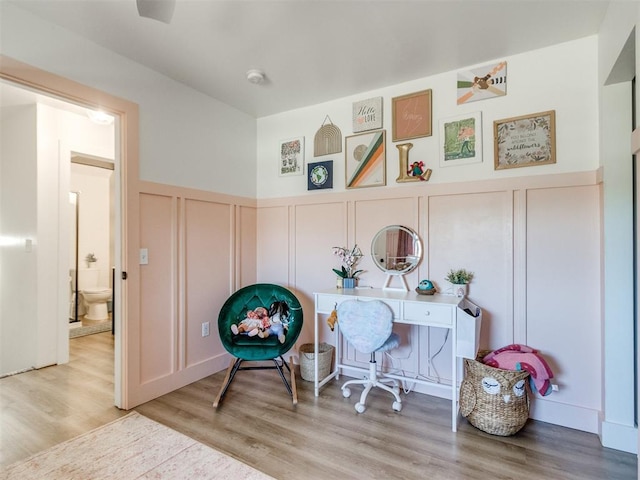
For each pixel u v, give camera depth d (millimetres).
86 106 2160
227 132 3125
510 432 1982
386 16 1885
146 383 2428
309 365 2797
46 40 1926
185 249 2738
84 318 5016
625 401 1892
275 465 1735
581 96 2115
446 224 2531
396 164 2730
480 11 1843
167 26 1975
